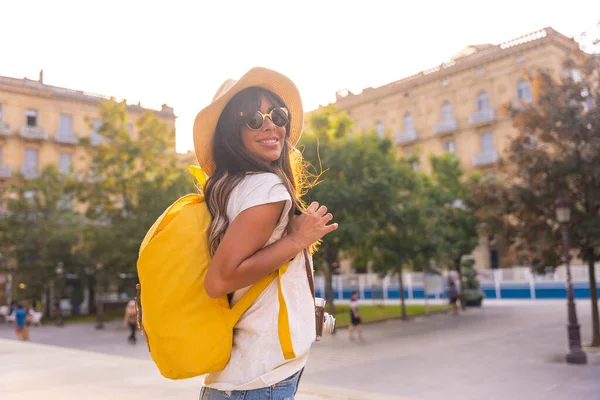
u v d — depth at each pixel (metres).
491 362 11.12
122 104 29.06
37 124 41.12
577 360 10.45
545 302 29.17
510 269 32.31
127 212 28.97
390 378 9.61
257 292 1.27
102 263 25.12
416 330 18.36
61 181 33.84
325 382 9.30
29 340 20.31
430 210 22.84
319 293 39.97
